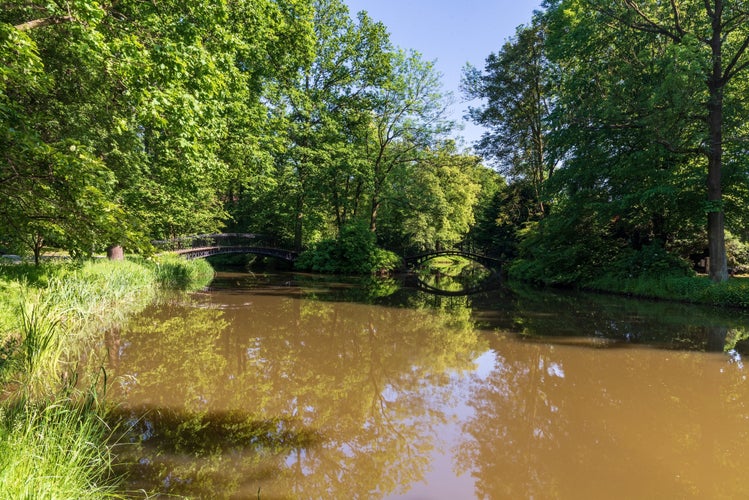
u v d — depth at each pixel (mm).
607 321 9359
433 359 6434
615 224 16188
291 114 22656
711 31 12641
